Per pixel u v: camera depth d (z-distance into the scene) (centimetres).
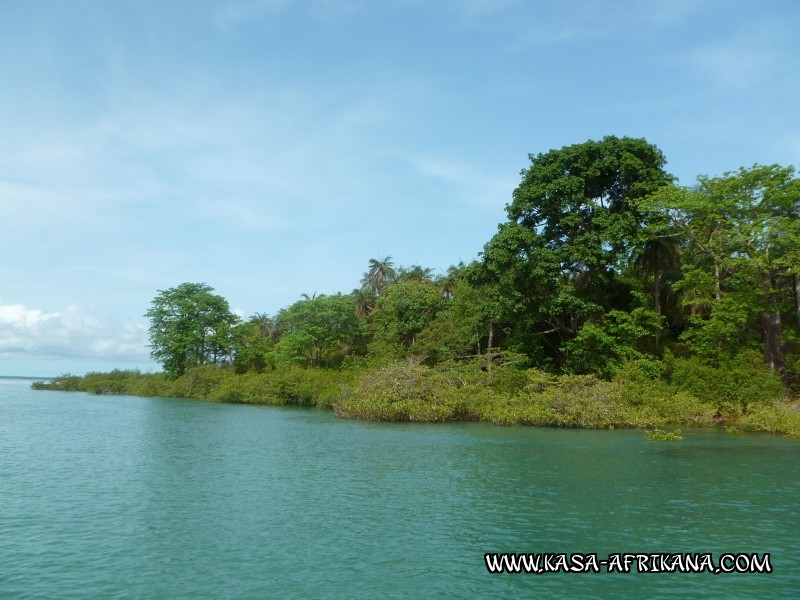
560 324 4712
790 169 3638
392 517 1463
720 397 3578
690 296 4275
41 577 1066
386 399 4047
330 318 7356
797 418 3194
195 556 1176
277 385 6106
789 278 4016
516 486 1825
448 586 1032
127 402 6494
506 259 4288
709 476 1986
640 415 3528
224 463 2256
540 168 4588
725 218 3862
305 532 1335
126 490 1767
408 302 6256
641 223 4344
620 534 1327
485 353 4828
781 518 1459
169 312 8194
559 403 3641
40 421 4009
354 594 994
